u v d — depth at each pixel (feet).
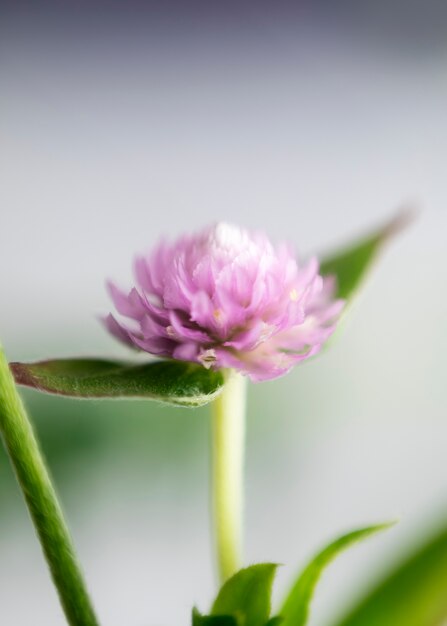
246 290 0.44
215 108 1.05
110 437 0.81
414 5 1.01
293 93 1.04
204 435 0.83
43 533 0.39
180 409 0.82
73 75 1.05
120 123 1.05
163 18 1.07
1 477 0.77
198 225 1.02
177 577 0.83
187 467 0.83
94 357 0.45
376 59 1.02
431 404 0.92
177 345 0.44
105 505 0.81
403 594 0.45
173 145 1.04
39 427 0.78
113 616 0.81
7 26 1.04
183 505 0.83
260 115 1.04
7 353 0.90
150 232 1.02
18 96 1.04
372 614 0.45
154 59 1.06
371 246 0.49
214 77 1.07
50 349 0.91
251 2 1.05
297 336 0.44
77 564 0.39
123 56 1.06
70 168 1.02
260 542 0.84
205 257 0.45
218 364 0.43
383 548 0.63
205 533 0.83
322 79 1.03
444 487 0.88
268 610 0.41
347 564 0.65
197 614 0.41
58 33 1.05
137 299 0.44
